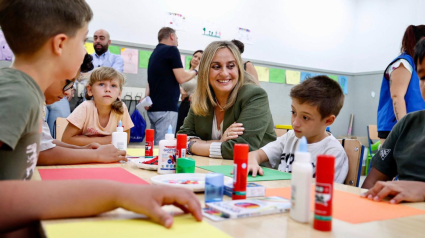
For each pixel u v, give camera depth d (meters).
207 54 1.47
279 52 4.52
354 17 5.07
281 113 4.48
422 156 0.97
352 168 1.17
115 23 3.43
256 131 1.36
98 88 1.69
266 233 0.45
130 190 0.49
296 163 0.52
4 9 0.65
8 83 0.59
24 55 0.68
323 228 0.47
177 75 2.89
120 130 1.25
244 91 1.45
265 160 1.27
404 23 4.55
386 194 0.66
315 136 1.25
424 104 1.82
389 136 1.12
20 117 0.55
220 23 4.07
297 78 4.59
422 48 0.92
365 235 0.46
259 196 0.67
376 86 4.81
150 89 2.96
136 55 3.48
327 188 0.47
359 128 5.00
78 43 0.74
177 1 3.76
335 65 4.98
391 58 4.69
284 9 4.52
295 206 0.51
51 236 0.41
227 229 0.47
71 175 0.85
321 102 1.16
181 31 3.81
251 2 4.27
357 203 0.64
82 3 0.73
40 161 1.00
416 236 0.46
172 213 0.53
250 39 4.29
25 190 0.48
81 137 1.60
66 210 0.48
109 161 1.09
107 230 0.44
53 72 0.72
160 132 2.93
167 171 0.91
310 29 4.74
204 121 1.59
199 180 0.77
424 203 0.66
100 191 0.49
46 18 0.66
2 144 0.52
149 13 3.60
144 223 0.47
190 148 1.45
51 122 2.79
